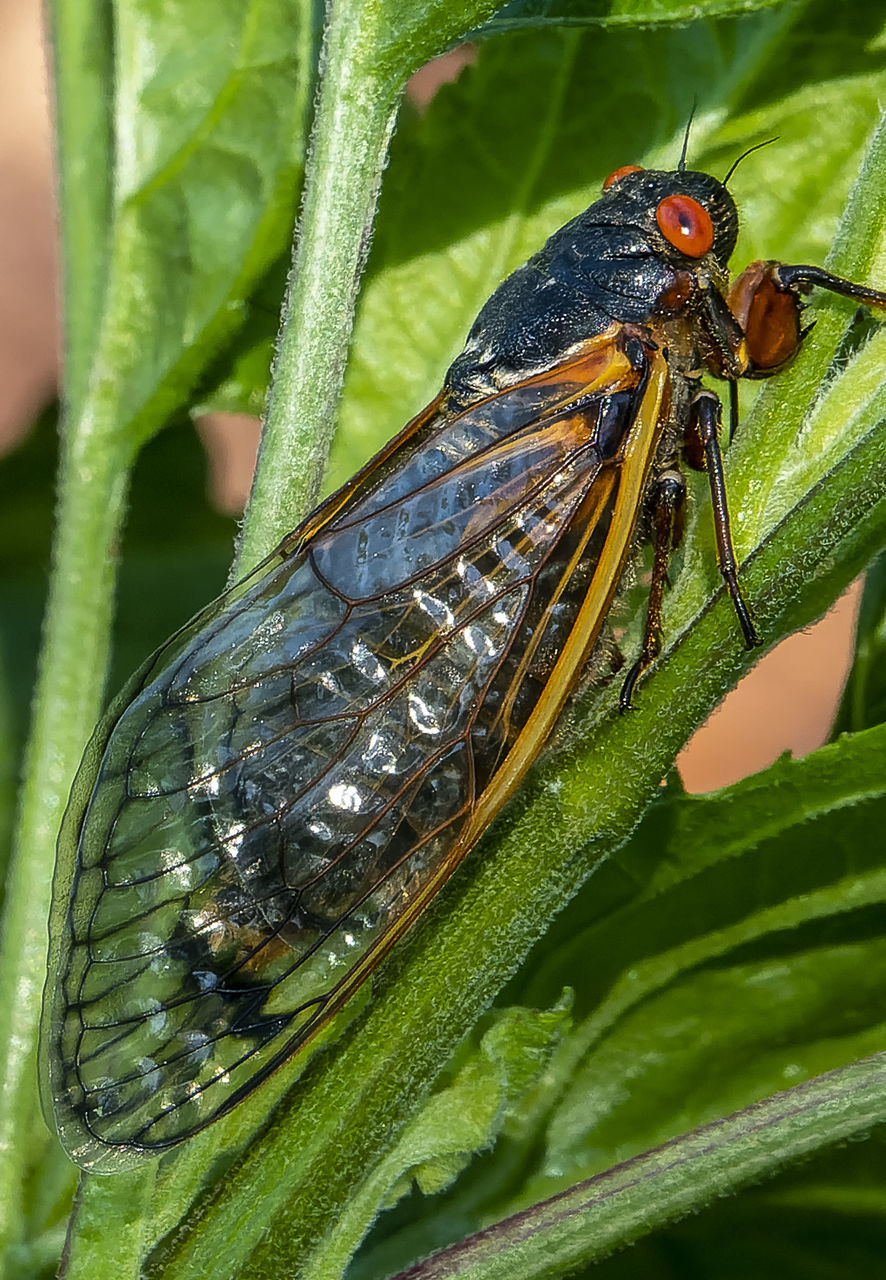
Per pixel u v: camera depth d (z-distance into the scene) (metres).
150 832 0.18
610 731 0.18
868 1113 0.17
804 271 0.18
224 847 0.18
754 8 0.18
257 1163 0.18
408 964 0.18
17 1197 0.18
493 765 0.18
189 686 0.18
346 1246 0.18
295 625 0.18
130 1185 0.18
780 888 0.19
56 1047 0.18
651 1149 0.18
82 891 0.18
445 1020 0.18
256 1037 0.18
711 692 0.18
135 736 0.18
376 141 0.18
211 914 0.18
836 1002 0.19
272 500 0.18
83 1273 0.18
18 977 0.18
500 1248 0.18
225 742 0.18
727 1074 0.19
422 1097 0.18
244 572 0.18
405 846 0.18
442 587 0.18
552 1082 0.19
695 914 0.19
